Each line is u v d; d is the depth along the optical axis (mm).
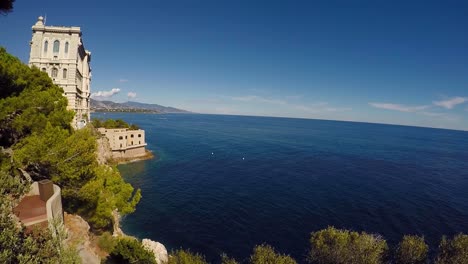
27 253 11922
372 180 88250
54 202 20391
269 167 102938
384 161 124812
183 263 32438
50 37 73812
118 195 36062
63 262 13336
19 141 26531
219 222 53188
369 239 33656
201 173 90688
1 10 14609
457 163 131625
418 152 166375
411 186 83000
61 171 26031
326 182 83812
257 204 63281
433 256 41844
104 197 32375
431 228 53031
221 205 61938
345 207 62719
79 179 28188
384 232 50594
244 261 40812
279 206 62344
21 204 20000
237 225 52125
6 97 26812
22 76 31234
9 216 13352
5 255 10836
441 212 61812
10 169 22422
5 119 25625
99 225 32156
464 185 87438
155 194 68000
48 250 13461
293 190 74562
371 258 31234
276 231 50094
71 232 23844
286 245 45281
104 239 30438
